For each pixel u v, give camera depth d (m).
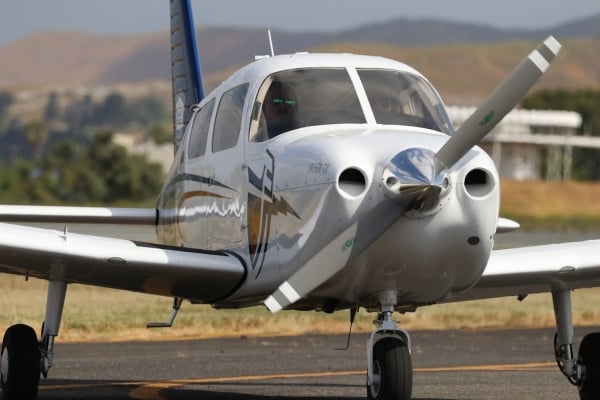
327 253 19.25
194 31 31.09
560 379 27.81
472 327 42.88
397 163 18.66
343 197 18.97
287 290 19.48
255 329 40.34
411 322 43.47
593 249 22.55
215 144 23.67
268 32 25.00
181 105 31.52
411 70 22.23
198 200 24.45
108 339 36.66
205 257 21.86
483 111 18.47
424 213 18.67
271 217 20.83
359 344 36.47
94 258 21.11
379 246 18.92
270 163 20.97
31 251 20.78
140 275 21.98
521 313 46.50
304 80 21.73
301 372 29.06
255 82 22.25
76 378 27.11
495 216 19.12
